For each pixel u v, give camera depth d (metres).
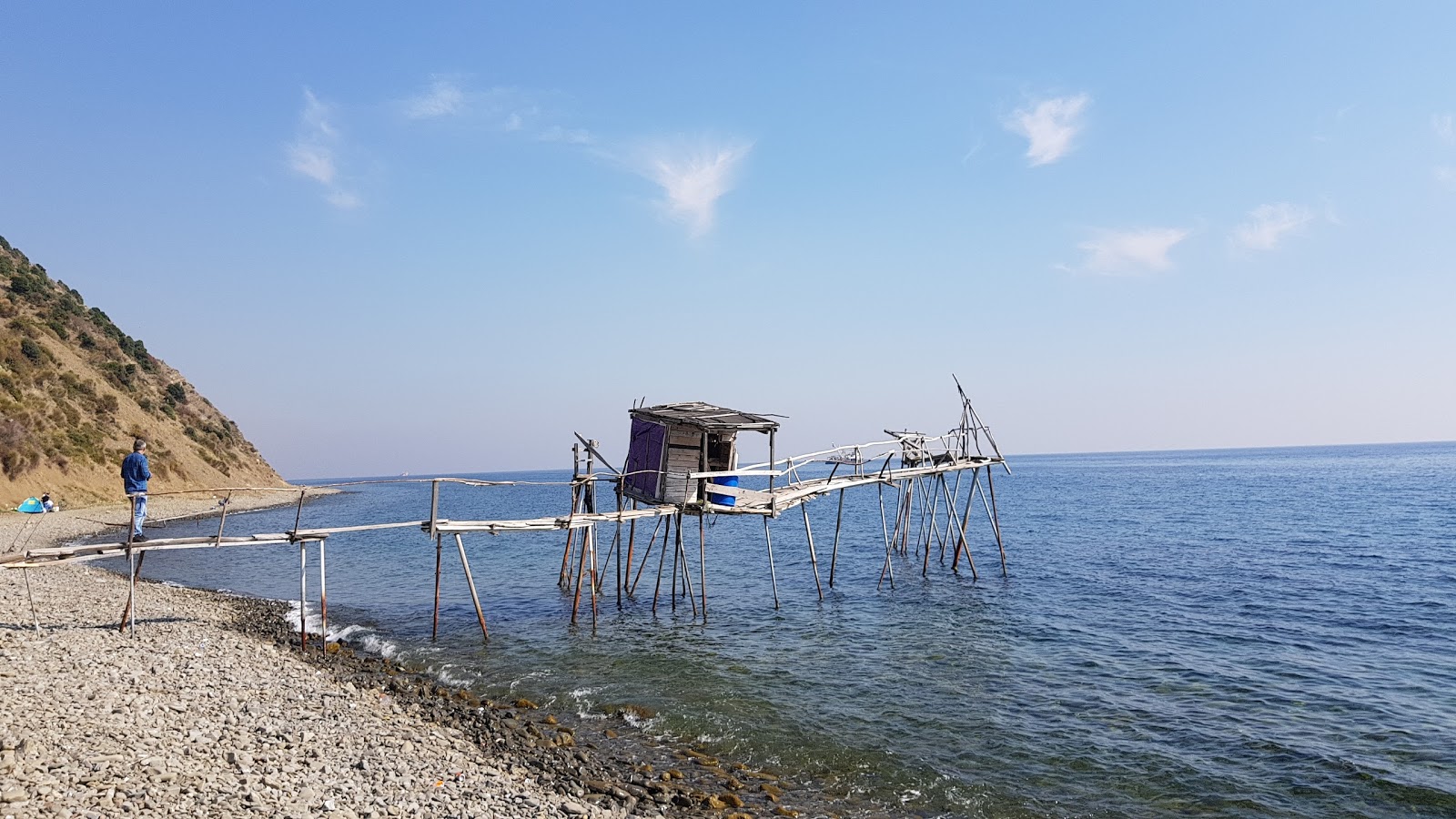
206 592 29.66
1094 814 11.93
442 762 11.95
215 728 12.06
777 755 14.09
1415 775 13.14
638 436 28.52
